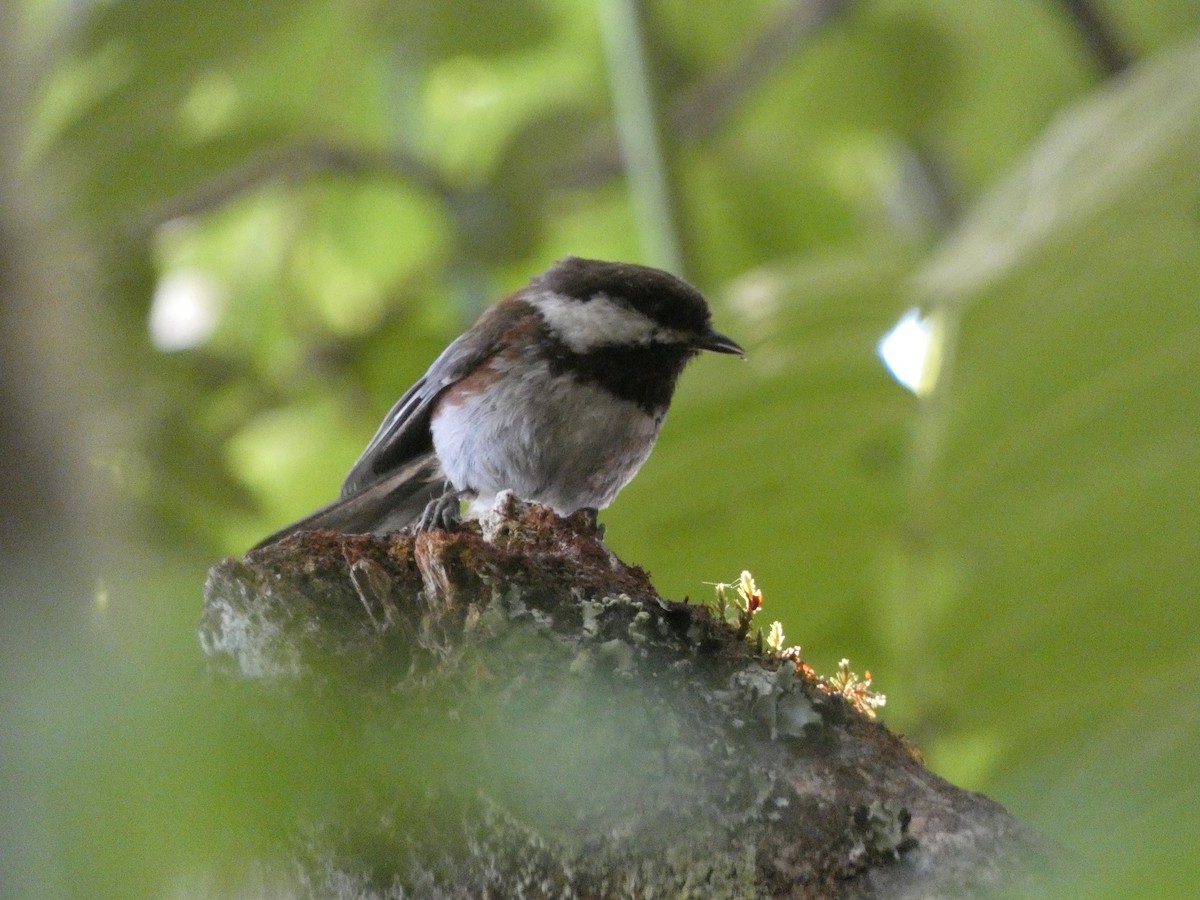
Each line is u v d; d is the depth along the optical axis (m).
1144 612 7.34
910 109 16.30
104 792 2.07
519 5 14.36
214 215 14.87
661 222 11.66
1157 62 8.49
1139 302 7.34
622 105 11.89
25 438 3.73
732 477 9.21
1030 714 7.35
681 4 16.95
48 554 3.15
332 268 16.53
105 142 10.44
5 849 2.01
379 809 3.84
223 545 10.55
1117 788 3.28
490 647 4.16
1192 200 7.49
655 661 4.09
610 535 9.35
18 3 6.23
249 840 2.46
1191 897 2.20
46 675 2.16
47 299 4.78
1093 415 7.30
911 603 8.02
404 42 14.56
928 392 8.02
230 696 2.32
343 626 4.39
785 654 4.55
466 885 3.93
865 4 15.93
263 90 14.24
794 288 9.48
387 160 14.41
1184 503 7.30
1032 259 7.57
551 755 3.89
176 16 10.27
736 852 3.75
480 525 5.72
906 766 3.84
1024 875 3.42
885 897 3.55
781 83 16.27
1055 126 8.66
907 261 9.73
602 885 3.84
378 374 14.08
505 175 14.11
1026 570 7.26
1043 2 15.94
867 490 9.16
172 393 11.10
